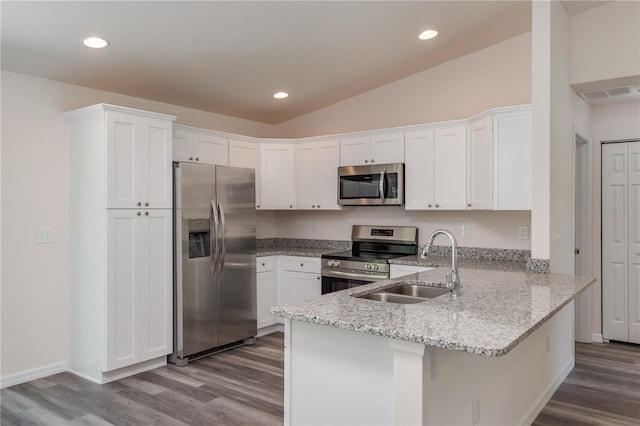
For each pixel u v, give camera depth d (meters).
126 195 3.43
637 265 4.34
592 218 4.51
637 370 3.70
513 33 3.85
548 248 3.07
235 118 5.25
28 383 3.36
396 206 4.47
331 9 3.09
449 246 4.32
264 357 3.95
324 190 4.79
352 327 1.70
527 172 3.33
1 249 3.29
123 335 3.41
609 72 3.33
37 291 3.48
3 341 3.30
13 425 2.69
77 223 3.54
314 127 5.34
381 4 3.11
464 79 4.25
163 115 3.66
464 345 1.45
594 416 2.88
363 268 4.14
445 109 4.38
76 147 3.55
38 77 3.50
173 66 3.66
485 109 4.14
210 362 3.82
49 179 3.54
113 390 3.21
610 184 4.44
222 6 2.88
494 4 3.27
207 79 4.03
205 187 3.92
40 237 3.49
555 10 3.18
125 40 3.13
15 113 3.37
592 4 3.32
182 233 3.73
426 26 3.51
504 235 4.02
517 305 2.04
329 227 5.19
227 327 4.10
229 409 2.90
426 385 1.61
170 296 3.72
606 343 4.46
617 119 4.38
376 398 1.82
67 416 2.80
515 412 2.57
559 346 3.42
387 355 1.79
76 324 3.56
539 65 3.10
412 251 4.52
